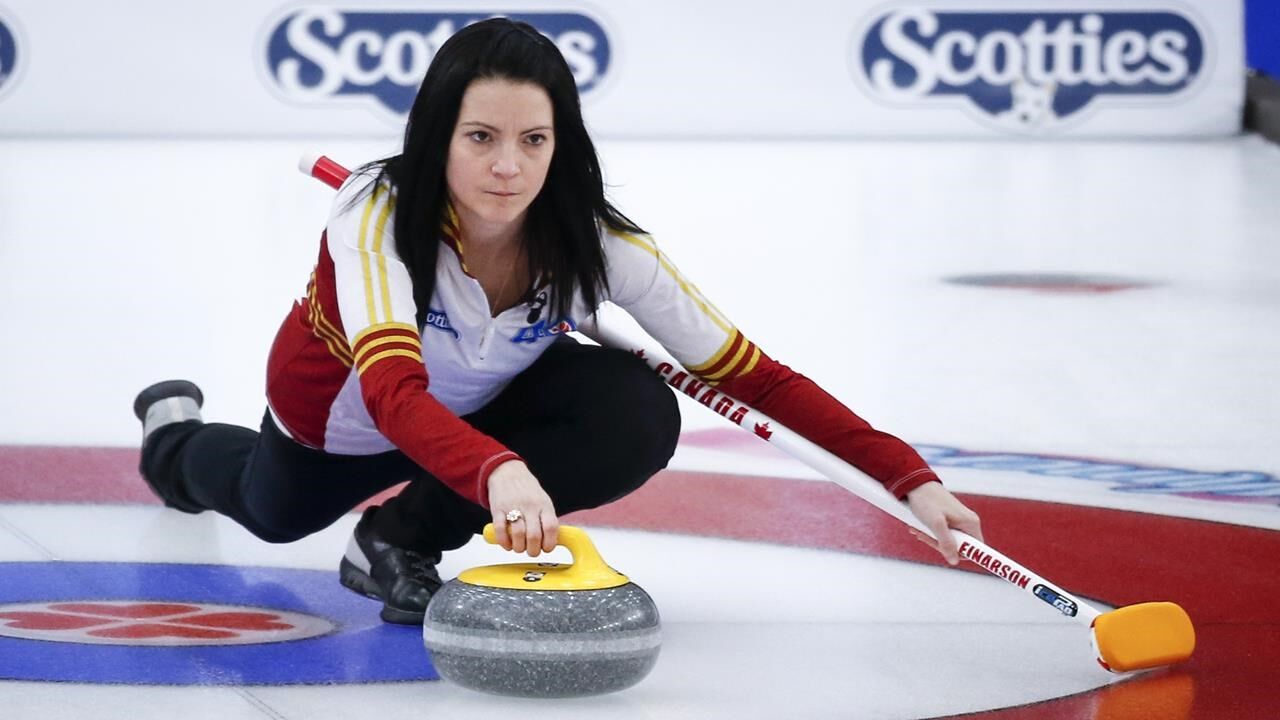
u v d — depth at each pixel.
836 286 24.06
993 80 38.72
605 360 9.75
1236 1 38.88
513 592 7.94
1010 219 29.80
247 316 21.56
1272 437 15.68
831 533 12.17
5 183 31.41
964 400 17.30
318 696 8.16
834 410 9.27
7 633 9.27
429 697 8.17
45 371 18.25
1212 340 20.44
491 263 8.82
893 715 7.99
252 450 11.06
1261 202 31.73
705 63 38.06
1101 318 21.80
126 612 9.85
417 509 9.97
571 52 37.78
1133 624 8.53
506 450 7.79
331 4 37.00
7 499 12.90
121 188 31.22
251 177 32.66
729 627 9.73
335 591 10.54
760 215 29.59
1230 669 8.88
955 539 8.95
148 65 37.06
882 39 38.38
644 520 12.49
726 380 9.40
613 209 8.91
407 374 8.11
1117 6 38.69
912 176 34.06
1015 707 8.14
